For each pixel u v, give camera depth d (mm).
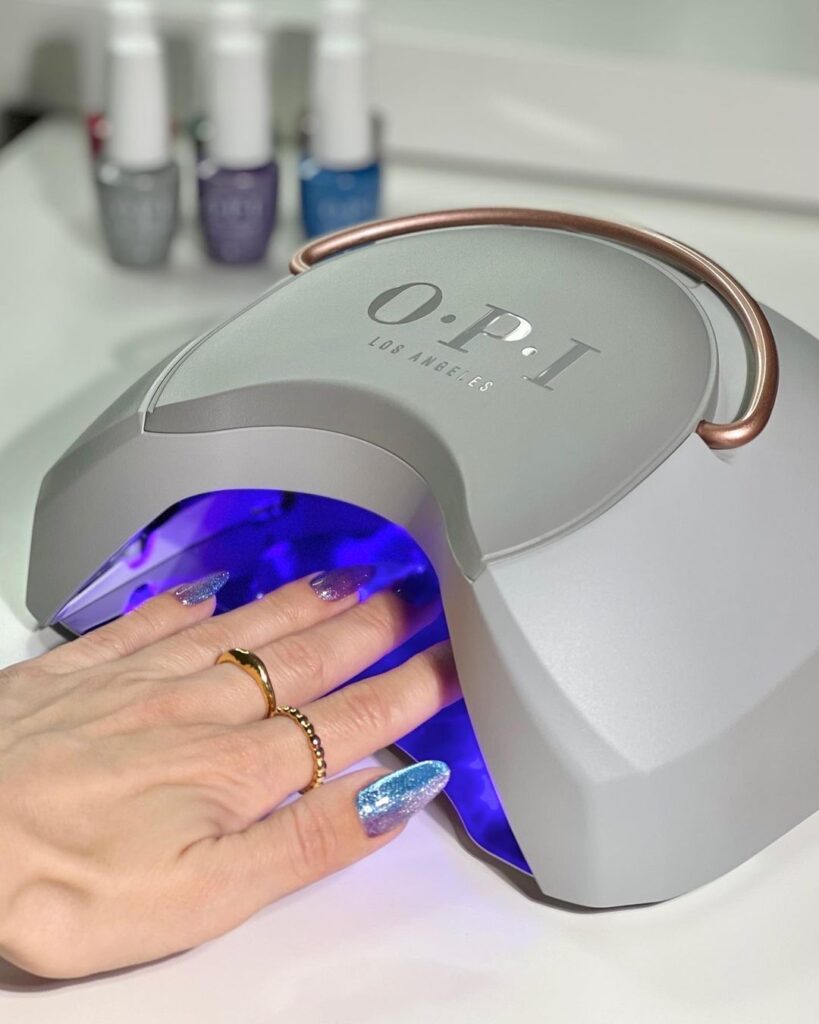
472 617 434
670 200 887
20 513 621
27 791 428
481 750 442
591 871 431
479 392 479
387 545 524
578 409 469
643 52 866
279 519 543
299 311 535
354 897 452
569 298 521
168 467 511
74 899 409
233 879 422
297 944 436
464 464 456
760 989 424
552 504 442
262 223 807
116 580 549
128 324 762
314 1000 418
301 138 833
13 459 652
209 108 786
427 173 906
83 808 427
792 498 478
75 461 540
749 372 507
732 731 431
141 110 769
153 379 533
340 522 532
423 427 472
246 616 503
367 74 785
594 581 432
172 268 820
